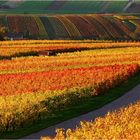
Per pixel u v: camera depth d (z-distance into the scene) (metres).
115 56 130.25
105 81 83.88
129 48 157.75
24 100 65.75
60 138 47.41
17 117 58.75
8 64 112.88
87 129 49.75
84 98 75.88
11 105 62.59
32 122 61.44
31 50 147.75
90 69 99.38
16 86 78.75
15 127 58.56
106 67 102.00
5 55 136.75
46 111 64.69
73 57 128.75
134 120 53.22
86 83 81.19
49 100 67.38
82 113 67.81
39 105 63.59
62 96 70.44
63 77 87.94
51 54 143.62
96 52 142.38
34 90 74.88
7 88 76.94
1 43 174.75
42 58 126.75
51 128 59.62
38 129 58.97
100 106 72.50
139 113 57.06
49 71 97.38
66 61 117.94
